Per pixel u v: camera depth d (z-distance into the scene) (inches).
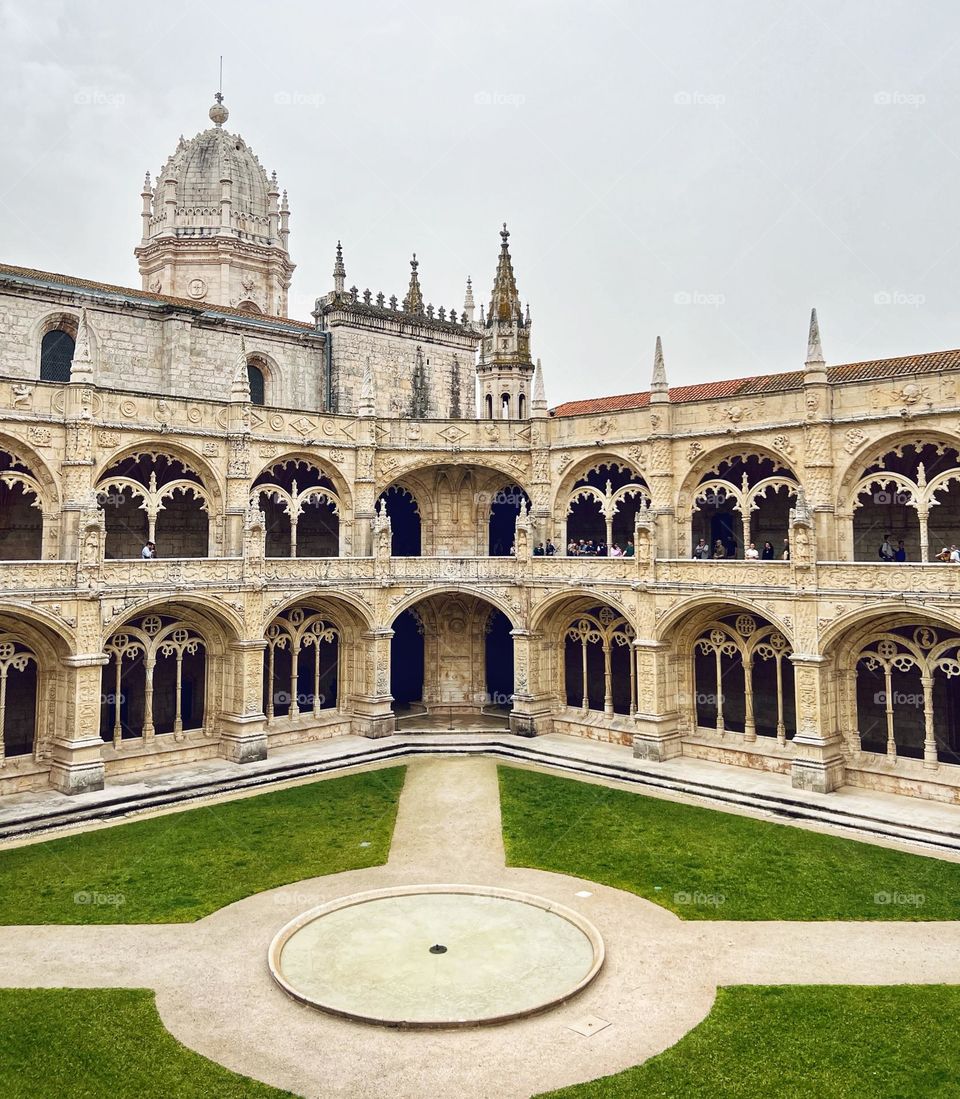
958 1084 609.6
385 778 1481.3
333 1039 664.4
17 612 1253.7
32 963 796.6
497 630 2074.3
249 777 1437.0
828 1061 638.5
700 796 1374.3
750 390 1711.4
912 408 1318.9
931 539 1517.0
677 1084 609.9
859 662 1544.0
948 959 808.3
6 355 1524.4
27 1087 605.3
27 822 1182.3
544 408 1806.1
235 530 1560.0
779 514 1707.7
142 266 2299.5
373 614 1718.8
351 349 2014.0
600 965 767.7
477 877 1016.9
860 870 1037.8
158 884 991.6
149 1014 702.5
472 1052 647.1
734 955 815.7
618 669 1878.7
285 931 826.8
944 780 1277.1
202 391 1777.8
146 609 1456.7
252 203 2311.8
